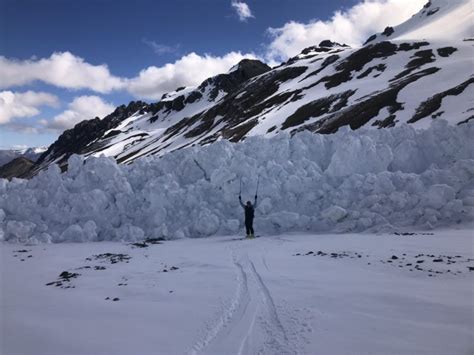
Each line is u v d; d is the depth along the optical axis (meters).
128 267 12.91
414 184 18.75
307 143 23.84
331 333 6.29
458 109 48.34
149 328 6.95
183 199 21.89
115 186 23.22
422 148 21.33
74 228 20.98
